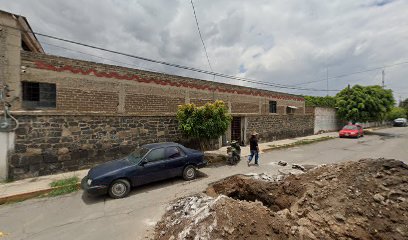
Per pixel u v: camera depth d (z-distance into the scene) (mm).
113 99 10273
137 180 6816
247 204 4496
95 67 9758
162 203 5980
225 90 15461
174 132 11773
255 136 10391
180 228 4090
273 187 6562
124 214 5324
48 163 8219
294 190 6145
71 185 7102
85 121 9016
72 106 9148
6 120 7426
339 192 5094
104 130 9492
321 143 18094
